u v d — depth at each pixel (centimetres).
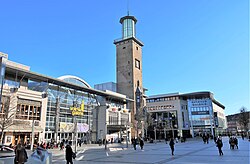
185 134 8656
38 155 1063
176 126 8662
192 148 3119
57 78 4297
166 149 3061
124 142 5591
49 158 1082
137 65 7631
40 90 4106
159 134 7762
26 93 3453
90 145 4300
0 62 981
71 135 4506
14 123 2877
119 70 7575
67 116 4562
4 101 3020
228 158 1781
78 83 5334
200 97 9131
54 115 4225
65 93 4638
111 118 5403
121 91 7319
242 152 2266
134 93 7062
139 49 7950
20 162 1144
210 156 1973
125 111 6012
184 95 9212
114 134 5456
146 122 6838
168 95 9325
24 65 3894
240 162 1529
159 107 9362
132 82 7162
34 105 3584
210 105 8831
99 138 5116
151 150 2920
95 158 1939
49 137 4025
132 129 6431
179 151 2625
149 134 8075
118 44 7856
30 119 3466
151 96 9656
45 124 3969
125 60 7538
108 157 2025
